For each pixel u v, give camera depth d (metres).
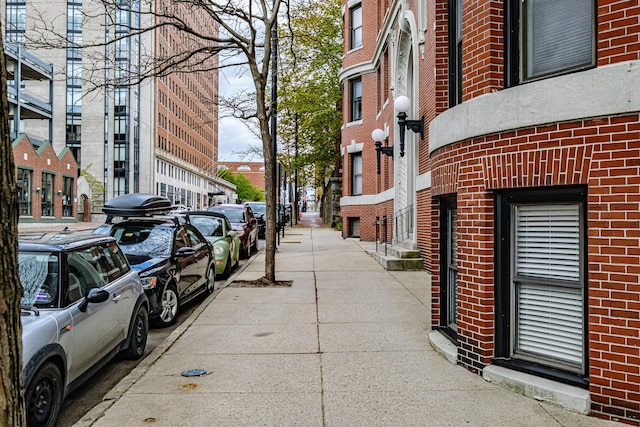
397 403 4.73
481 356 5.38
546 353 5.07
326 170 42.03
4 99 2.05
